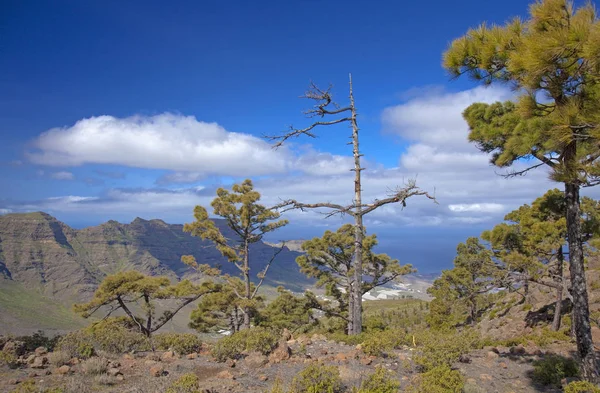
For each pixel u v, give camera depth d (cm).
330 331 2925
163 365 826
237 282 2700
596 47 561
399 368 890
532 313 2527
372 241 2908
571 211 807
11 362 773
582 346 794
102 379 687
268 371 831
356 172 1551
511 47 775
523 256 1712
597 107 633
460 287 3006
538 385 862
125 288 2066
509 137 890
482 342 1443
